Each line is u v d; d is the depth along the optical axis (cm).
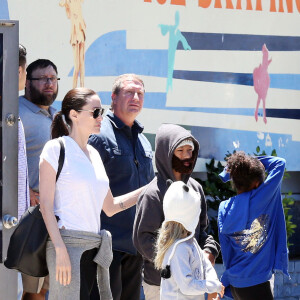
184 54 1559
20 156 988
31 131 1127
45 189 846
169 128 972
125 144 1091
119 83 1105
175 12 1545
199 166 1586
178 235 848
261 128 1650
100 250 876
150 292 984
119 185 1076
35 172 1127
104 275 888
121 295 1105
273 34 1656
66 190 855
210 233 1560
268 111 1658
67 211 854
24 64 1040
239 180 1062
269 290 1057
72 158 864
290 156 1689
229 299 1465
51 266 855
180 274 828
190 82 1568
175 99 1552
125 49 1496
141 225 950
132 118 1098
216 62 1595
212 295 877
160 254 851
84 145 895
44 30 1409
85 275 869
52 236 830
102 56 1471
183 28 1555
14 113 912
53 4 1416
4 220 909
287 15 1672
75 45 1441
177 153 961
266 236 1052
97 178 880
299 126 1694
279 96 1670
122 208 974
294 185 1780
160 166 967
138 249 962
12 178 915
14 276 927
